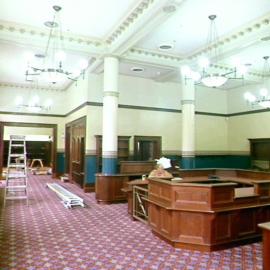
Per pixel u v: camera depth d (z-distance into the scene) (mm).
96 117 10359
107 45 8227
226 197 4648
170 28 7090
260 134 11734
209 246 4453
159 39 7809
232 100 13047
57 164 14000
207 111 12797
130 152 10859
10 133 18109
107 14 6531
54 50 8055
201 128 12617
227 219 4645
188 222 4602
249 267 3967
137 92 11156
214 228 4504
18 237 5117
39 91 13695
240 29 7133
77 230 5570
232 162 12953
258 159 11844
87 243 4852
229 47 7707
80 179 10914
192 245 4555
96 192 8328
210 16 6453
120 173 8719
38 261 4098
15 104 13219
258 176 7762
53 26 7180
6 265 3951
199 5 5973
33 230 5535
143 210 6078
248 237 4840
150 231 5527
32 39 7402
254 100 10016
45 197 8922
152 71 10219
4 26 7059
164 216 4953
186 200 4609
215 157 12859
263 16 6473
